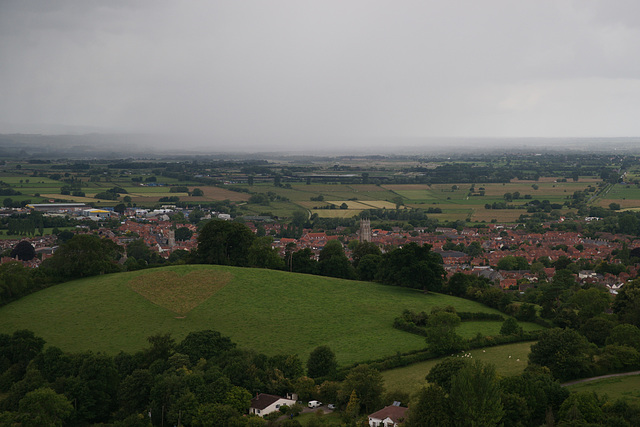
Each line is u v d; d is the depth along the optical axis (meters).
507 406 98.88
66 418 108.38
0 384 126.25
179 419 105.62
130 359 126.31
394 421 99.31
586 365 121.56
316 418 100.69
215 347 132.00
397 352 138.50
